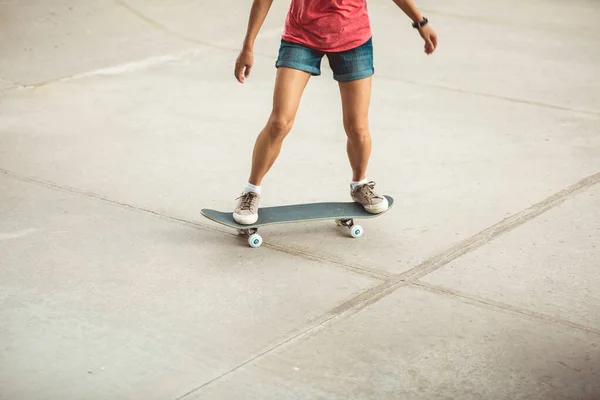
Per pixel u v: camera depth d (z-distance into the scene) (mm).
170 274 4754
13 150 6672
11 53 9352
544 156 6715
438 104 8000
